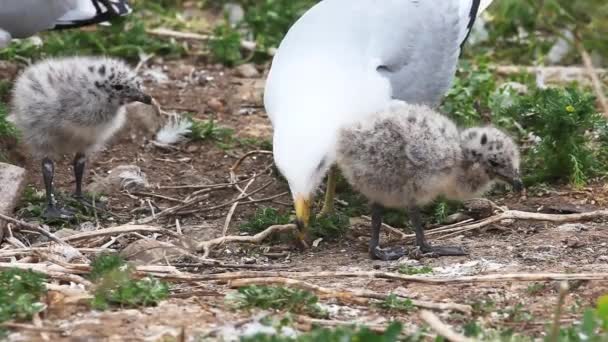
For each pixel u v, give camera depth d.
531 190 13.89
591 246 11.73
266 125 16.38
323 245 12.30
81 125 13.20
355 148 11.26
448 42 13.25
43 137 13.21
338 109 11.46
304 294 9.58
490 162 11.67
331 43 12.20
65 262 10.84
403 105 11.81
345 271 10.89
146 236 12.34
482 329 9.09
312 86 11.62
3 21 15.30
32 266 10.48
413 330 9.12
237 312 9.48
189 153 15.43
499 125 15.32
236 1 20.41
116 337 8.85
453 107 15.66
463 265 11.12
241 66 18.25
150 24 19.58
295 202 11.05
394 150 11.23
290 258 11.85
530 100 14.64
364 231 12.74
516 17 19.70
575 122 13.95
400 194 11.48
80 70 13.17
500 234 12.45
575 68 18.45
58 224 13.07
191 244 11.88
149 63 18.34
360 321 9.35
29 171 14.58
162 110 16.67
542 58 18.53
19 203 13.30
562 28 19.77
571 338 8.82
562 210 13.21
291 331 9.01
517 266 11.01
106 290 9.70
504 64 18.94
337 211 13.30
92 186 14.13
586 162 14.13
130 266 10.27
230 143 15.66
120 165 14.92
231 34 18.66
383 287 10.35
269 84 12.17
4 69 16.91
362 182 11.49
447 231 12.52
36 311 9.23
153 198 13.98
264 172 14.71
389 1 12.89
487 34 19.53
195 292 10.05
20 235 12.49
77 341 8.77
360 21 12.54
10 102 15.16
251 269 11.27
